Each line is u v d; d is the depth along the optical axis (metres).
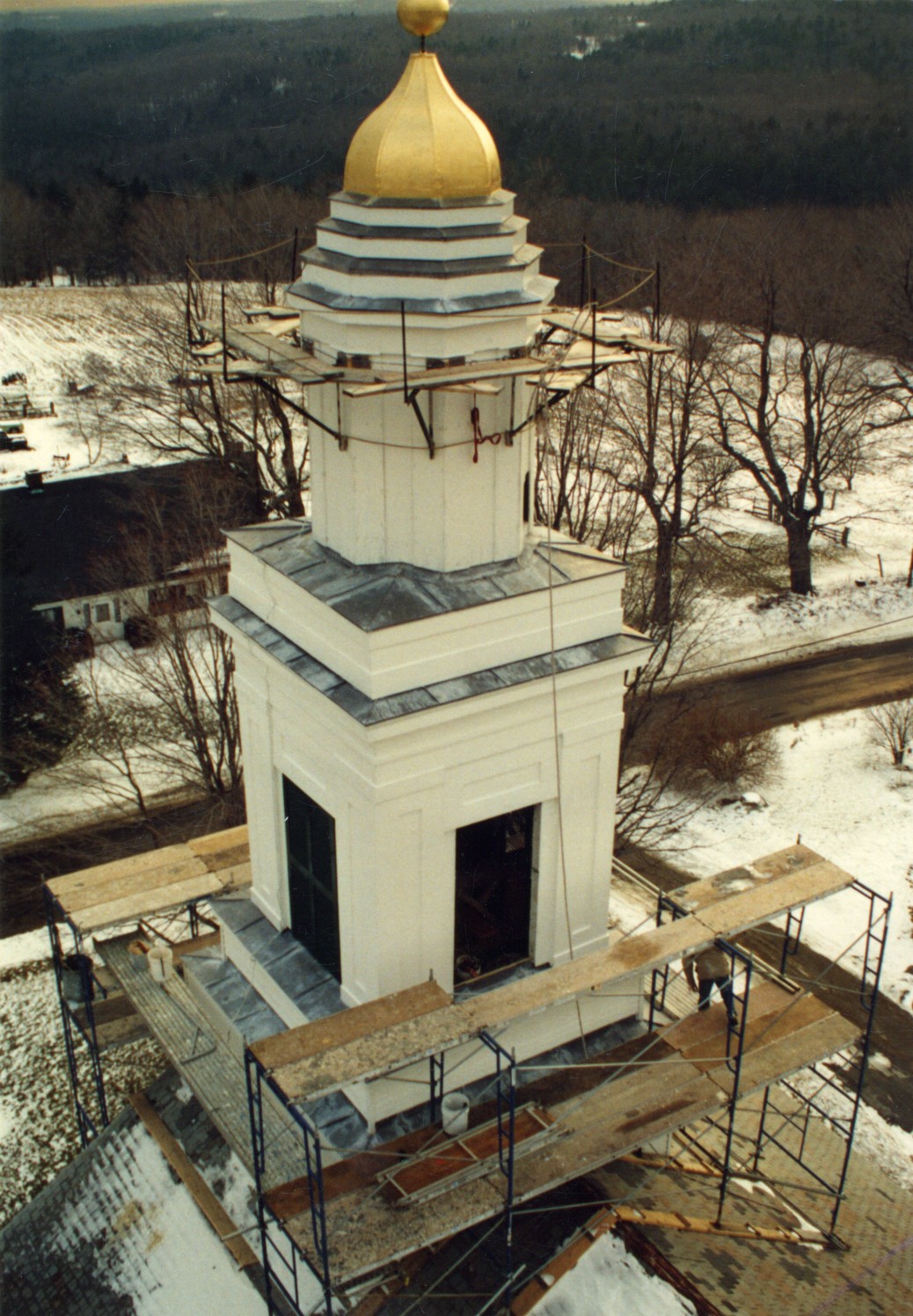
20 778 41.03
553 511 39.25
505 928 16.75
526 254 14.26
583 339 14.87
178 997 18.16
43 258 87.81
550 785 15.45
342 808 14.76
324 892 16.19
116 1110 26.83
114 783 38.22
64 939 32.69
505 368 13.77
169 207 66.19
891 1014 29.91
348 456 14.34
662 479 55.38
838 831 37.66
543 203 67.00
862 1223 18.48
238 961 17.95
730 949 15.41
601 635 15.28
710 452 57.69
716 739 40.62
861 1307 16.03
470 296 13.72
